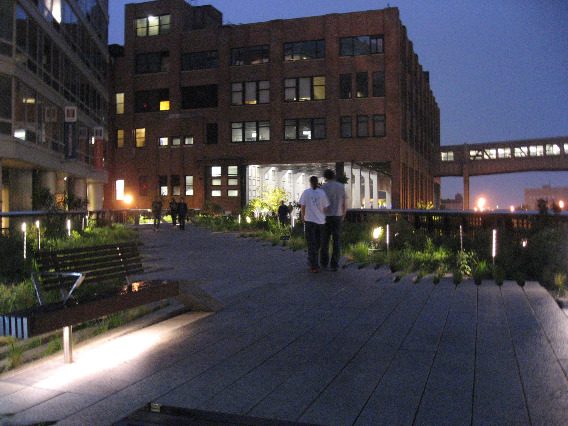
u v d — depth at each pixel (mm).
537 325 6105
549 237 10188
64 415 3711
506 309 7023
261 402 3893
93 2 34906
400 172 47031
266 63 50688
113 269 6957
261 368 4715
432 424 3447
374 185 60688
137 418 3270
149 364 4891
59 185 31656
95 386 4305
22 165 25422
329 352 5184
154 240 20938
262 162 50469
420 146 61625
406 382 4266
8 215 14305
